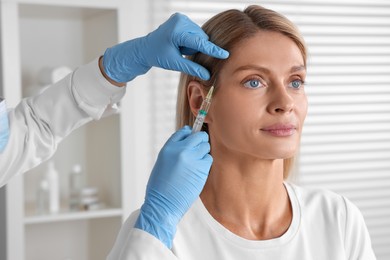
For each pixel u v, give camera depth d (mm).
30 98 1572
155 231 1260
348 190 3480
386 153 3543
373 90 3502
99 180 2980
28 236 2928
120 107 2742
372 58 3508
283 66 1284
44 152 1552
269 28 1302
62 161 2994
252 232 1369
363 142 3500
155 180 1300
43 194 2688
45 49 2936
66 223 3014
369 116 3512
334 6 3418
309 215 1415
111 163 2855
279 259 1343
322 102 3391
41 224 2951
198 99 1414
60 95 1521
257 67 1276
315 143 3396
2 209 2551
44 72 2674
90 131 3033
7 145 1448
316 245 1387
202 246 1345
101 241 2957
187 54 1413
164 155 1304
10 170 1507
